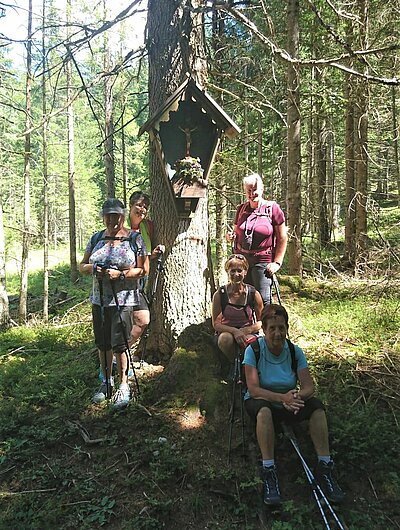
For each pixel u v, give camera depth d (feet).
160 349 15.07
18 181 62.80
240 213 15.83
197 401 13.00
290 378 11.56
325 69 33.32
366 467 11.12
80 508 10.16
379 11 27.84
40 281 62.03
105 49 39.58
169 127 14.10
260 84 27.30
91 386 15.06
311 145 43.19
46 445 12.24
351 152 37.70
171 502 10.14
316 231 46.11
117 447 11.94
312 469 11.02
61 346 21.49
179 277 14.74
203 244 14.98
